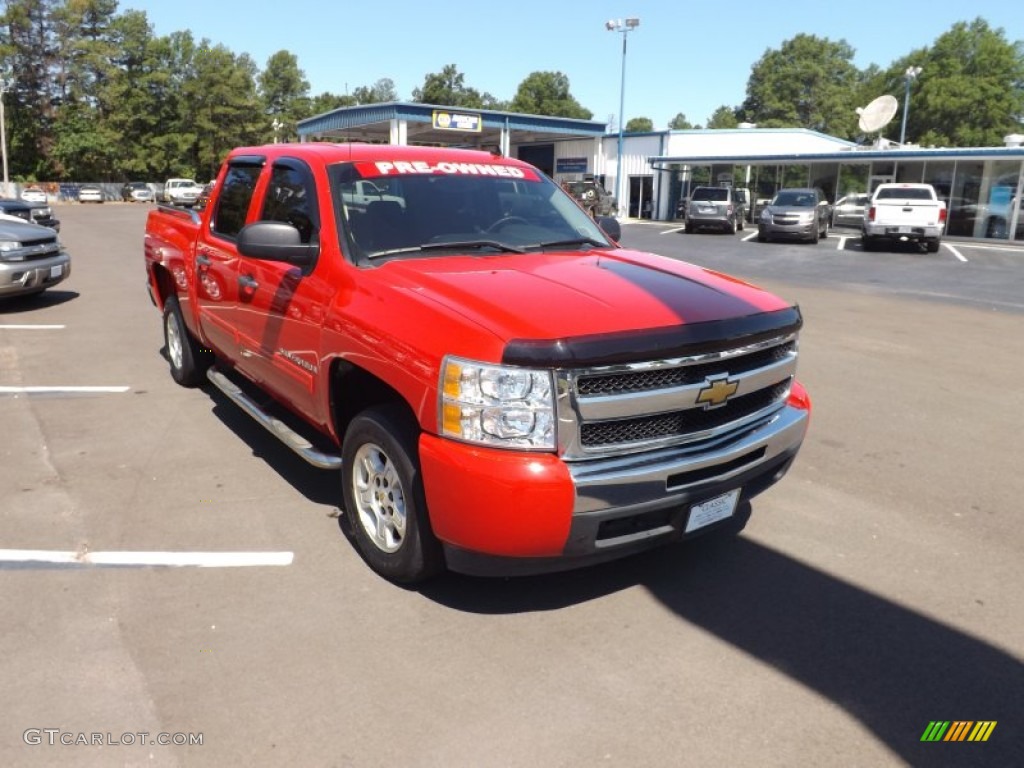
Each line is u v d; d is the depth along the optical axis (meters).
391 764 2.56
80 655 3.10
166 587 3.62
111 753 2.58
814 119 95.12
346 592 3.59
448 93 107.38
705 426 3.36
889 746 2.69
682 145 39.09
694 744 2.68
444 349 3.08
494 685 2.96
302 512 4.41
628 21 37.88
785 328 3.60
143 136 68.44
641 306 3.30
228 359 5.46
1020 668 3.14
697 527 3.38
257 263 4.59
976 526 4.40
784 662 3.14
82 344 8.74
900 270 18.19
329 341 3.77
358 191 4.21
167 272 6.64
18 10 65.50
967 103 67.44
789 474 5.16
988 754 2.66
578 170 44.25
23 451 5.33
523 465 2.95
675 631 3.34
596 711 2.83
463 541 3.10
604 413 3.02
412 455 3.34
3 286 10.64
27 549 3.96
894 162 30.67
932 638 3.33
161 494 4.63
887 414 6.54
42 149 69.06
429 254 4.01
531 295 3.32
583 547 3.06
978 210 28.31
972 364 8.44
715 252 22.44
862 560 3.99
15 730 2.68
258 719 2.76
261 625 3.32
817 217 25.38
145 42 68.31
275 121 83.50
